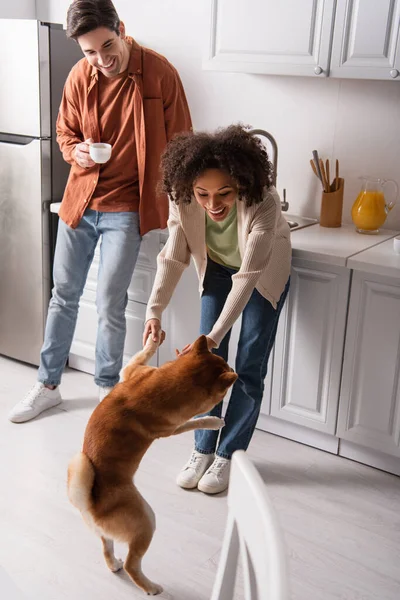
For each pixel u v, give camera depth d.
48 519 2.25
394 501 2.42
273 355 2.68
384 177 2.82
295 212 3.08
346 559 2.11
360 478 2.55
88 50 2.51
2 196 3.24
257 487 0.91
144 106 2.68
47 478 2.47
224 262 2.35
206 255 2.28
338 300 2.47
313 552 2.14
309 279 2.51
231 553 1.02
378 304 2.39
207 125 3.23
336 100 2.85
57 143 3.14
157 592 1.92
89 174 2.79
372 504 2.40
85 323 3.23
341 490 2.47
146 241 2.91
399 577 2.05
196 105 3.23
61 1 3.52
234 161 1.87
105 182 2.79
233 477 0.99
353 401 2.54
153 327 2.15
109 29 2.47
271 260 2.29
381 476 2.57
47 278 3.29
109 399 1.76
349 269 2.42
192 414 1.72
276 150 2.82
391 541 2.21
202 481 2.41
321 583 2.01
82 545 2.13
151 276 2.95
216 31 2.70
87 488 1.69
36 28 2.93
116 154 2.76
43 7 3.61
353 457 2.66
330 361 2.55
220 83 3.12
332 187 2.84
